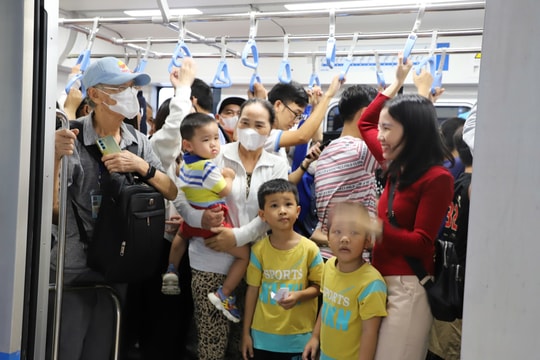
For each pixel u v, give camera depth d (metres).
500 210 0.69
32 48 1.16
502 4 0.72
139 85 1.98
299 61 4.89
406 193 1.64
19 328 1.16
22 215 1.15
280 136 2.38
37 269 1.22
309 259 2.07
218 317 2.17
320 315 1.96
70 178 1.92
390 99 1.72
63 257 1.61
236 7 4.95
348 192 2.14
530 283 0.61
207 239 2.14
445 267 1.61
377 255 1.71
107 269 1.90
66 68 4.84
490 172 0.73
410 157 1.62
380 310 1.63
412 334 1.61
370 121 1.92
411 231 1.63
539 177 0.60
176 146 2.37
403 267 1.64
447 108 4.22
